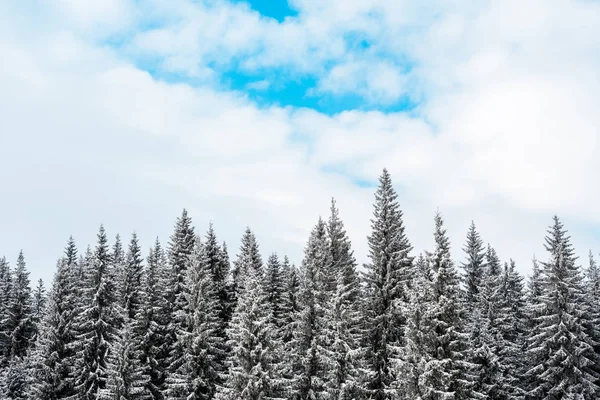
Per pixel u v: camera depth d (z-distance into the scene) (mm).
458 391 31000
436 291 31797
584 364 41281
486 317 45688
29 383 50062
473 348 38750
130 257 52094
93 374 45688
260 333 34875
